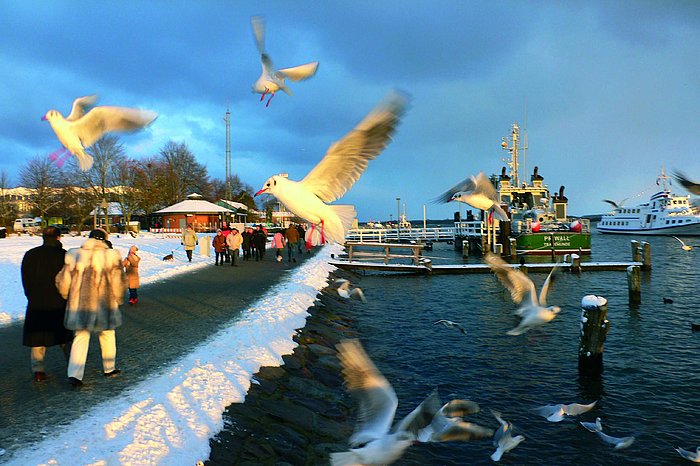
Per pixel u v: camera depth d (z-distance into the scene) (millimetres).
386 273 31531
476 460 7836
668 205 79125
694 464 7828
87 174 60219
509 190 48188
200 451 5941
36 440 5535
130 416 6266
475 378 11672
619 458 8008
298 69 6410
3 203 70750
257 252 30094
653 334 15820
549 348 14102
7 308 12992
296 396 8867
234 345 10031
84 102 5953
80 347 7363
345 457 3061
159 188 81312
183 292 16844
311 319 14742
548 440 8547
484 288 25391
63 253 7695
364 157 5574
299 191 6020
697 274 30578
